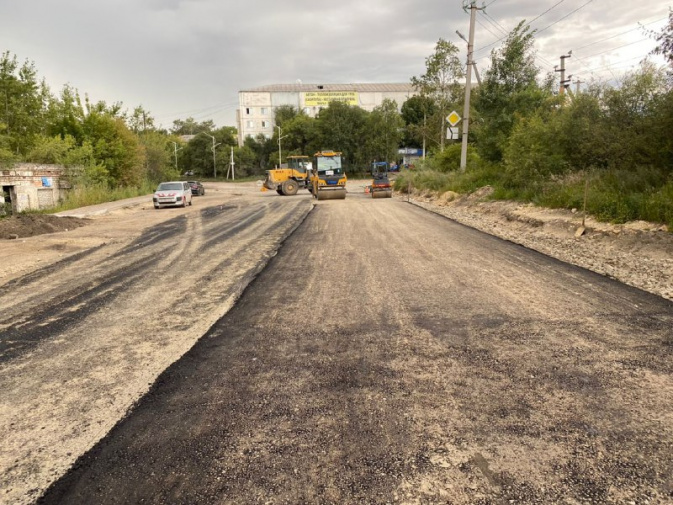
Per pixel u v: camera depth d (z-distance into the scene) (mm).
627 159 13164
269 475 2789
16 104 35938
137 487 2729
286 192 37812
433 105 35875
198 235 14141
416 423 3312
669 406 3436
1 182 26469
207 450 3074
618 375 3949
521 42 22547
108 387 4078
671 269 7332
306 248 10844
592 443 3014
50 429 3418
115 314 6250
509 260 8750
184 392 3926
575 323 5242
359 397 3729
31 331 5668
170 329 5566
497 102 22891
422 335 5047
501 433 3156
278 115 96812
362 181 67812
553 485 2629
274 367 4371
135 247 12141
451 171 28531
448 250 9922
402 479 2715
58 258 10758
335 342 4941
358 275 7934
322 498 2576
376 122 79188
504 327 5191
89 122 40406
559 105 20000
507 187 18531
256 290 7230
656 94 13023
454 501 2521
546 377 3955
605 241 9773
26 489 2750
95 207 28188
